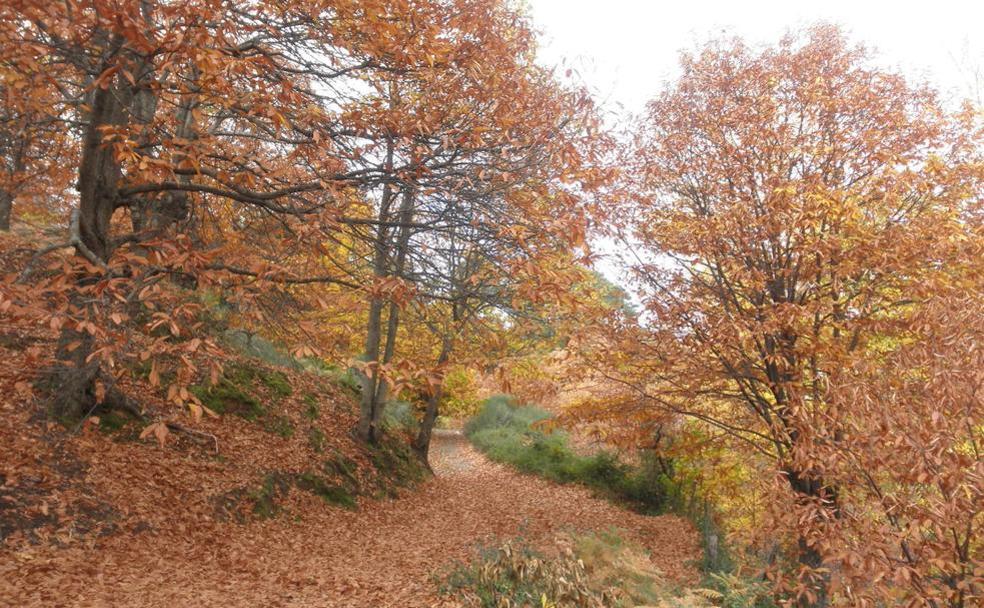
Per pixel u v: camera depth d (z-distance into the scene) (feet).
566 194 21.75
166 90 20.21
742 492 42.80
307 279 24.73
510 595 22.88
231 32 20.18
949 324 14.65
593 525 48.42
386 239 27.66
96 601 18.76
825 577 21.90
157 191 25.68
